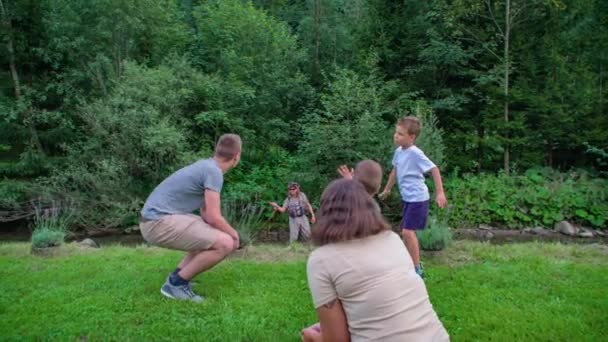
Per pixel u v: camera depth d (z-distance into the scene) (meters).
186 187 3.60
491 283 4.02
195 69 11.16
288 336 3.09
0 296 3.77
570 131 10.39
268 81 11.45
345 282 1.81
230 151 3.69
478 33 10.41
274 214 9.63
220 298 3.72
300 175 9.33
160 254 5.16
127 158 9.84
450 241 5.22
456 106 10.23
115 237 9.34
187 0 15.75
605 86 10.93
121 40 11.19
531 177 9.91
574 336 3.01
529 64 10.35
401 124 4.19
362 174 3.09
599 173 10.20
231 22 11.92
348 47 12.19
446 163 9.55
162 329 3.19
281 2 16.25
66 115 11.15
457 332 3.11
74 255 5.14
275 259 4.94
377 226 1.93
